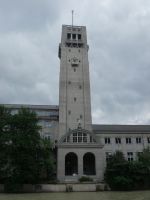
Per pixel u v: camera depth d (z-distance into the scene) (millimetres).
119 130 93188
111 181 67562
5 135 65000
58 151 77500
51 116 96875
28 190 63875
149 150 81188
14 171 63312
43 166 66062
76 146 78250
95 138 80062
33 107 100250
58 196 53500
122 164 69062
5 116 68812
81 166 76562
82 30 103750
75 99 92062
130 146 91625
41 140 68250
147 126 99250
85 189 65875
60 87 93125
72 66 96375
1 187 64062
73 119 89500
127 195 54531
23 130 67125
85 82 94688
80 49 99188
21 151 63906
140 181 68812
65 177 74750
